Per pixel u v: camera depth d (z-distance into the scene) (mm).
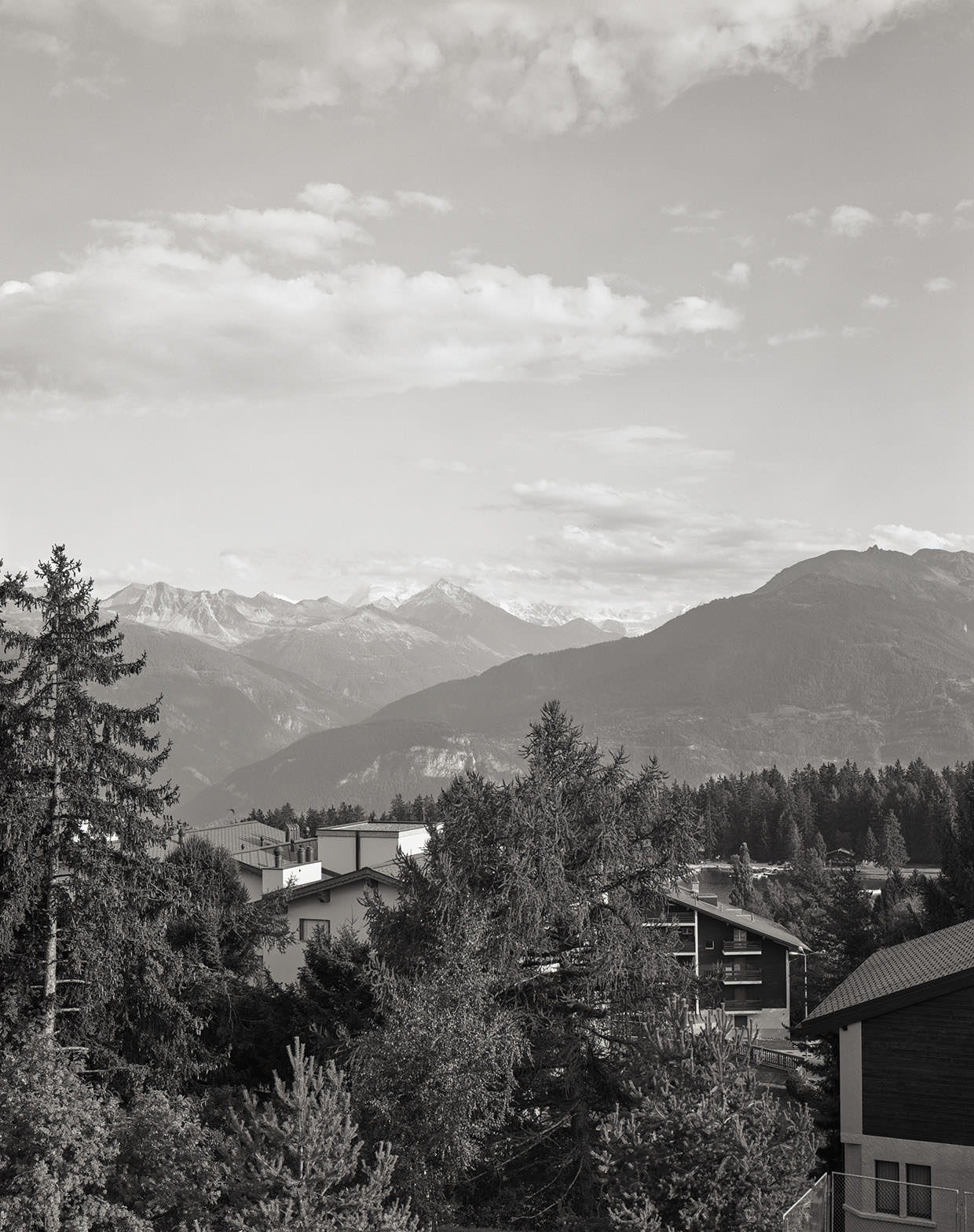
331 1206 18984
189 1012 35594
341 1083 21438
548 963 32688
